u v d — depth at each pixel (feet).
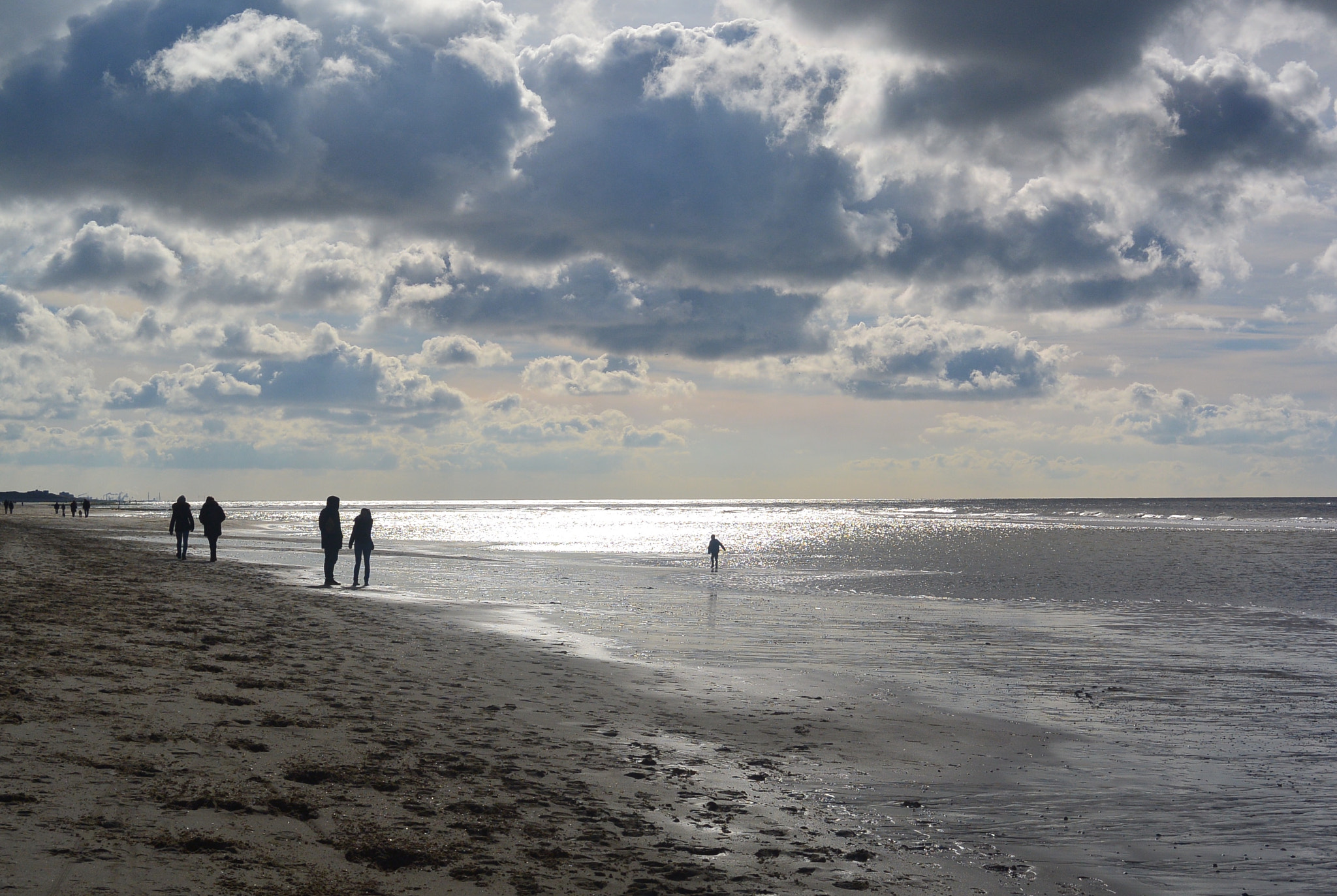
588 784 24.81
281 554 137.08
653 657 50.16
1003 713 39.04
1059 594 99.66
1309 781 29.22
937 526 368.27
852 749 31.50
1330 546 203.10
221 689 31.65
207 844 17.49
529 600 81.46
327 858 17.80
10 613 45.29
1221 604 88.74
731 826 22.53
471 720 31.12
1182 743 34.22
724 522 444.14
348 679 36.45
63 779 20.06
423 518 516.73
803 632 63.93
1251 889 20.70
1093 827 24.59
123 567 89.04
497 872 18.12
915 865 21.06
